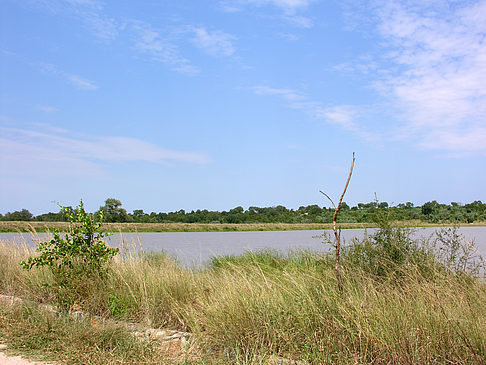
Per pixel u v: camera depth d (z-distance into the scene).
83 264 8.38
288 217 74.31
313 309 5.79
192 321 6.59
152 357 5.30
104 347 5.63
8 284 9.16
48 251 8.45
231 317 6.00
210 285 8.34
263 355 5.05
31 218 39.00
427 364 4.49
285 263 11.86
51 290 7.99
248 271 9.85
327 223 66.12
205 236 43.97
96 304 7.34
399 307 5.51
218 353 5.50
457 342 4.78
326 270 7.76
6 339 5.93
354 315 5.47
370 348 5.00
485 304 5.64
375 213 8.65
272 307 5.99
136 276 8.28
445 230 8.79
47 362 5.22
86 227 8.55
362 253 8.25
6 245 11.95
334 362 4.90
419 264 7.53
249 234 49.69
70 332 5.93
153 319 6.94
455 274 7.43
